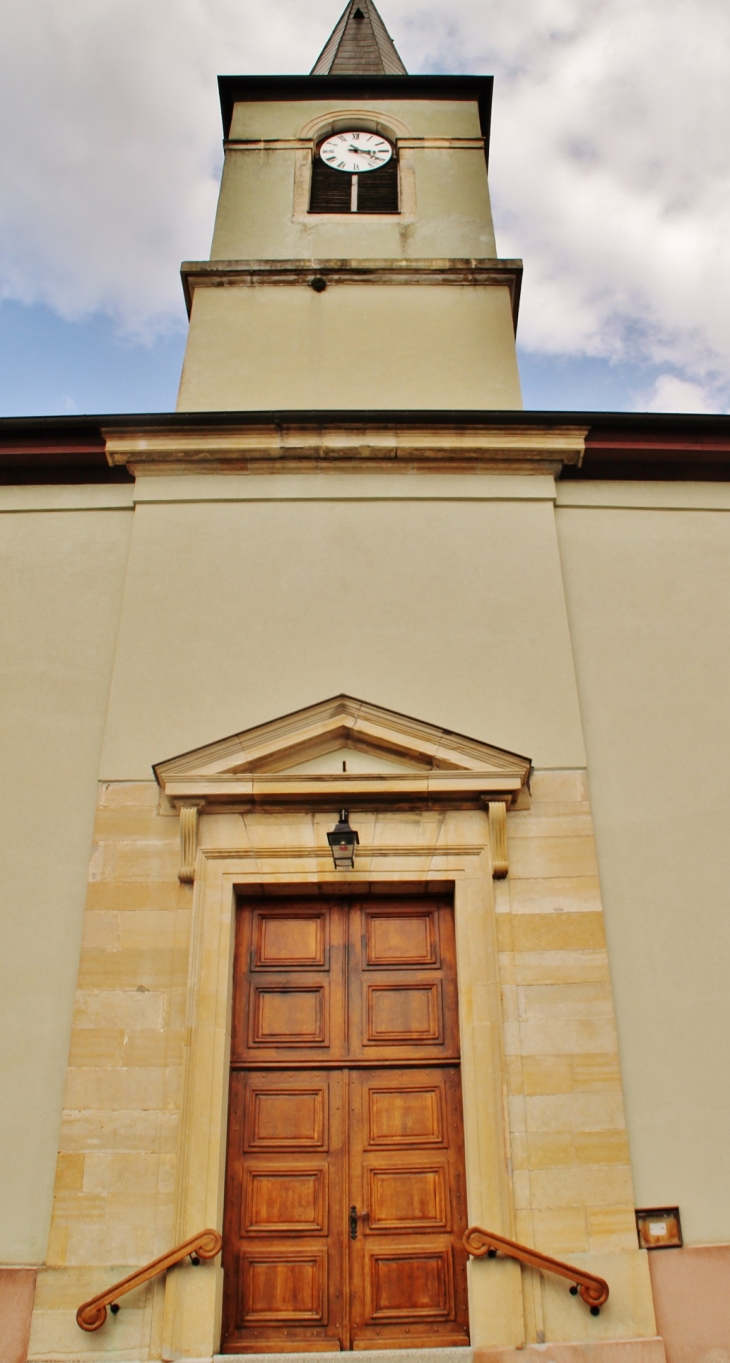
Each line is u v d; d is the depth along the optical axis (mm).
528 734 7344
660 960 6641
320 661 7621
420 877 6730
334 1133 6309
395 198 11477
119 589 8047
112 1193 5879
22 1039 6352
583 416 8523
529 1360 5543
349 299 10258
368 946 6793
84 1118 6051
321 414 8406
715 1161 6105
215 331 9969
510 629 7793
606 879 6891
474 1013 6355
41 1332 5570
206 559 8062
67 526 8375
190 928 6555
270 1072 6449
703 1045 6406
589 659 7781
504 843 6766
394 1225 6098
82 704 7527
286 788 6805
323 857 6773
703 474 8773
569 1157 6008
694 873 6941
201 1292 5668
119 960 6469
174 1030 6285
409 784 6820
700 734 7488
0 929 6676
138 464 8500
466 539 8211
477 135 12102
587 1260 5781
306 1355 5531
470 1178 5977
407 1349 5695
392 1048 6520
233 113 12297
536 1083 6184
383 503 8367
